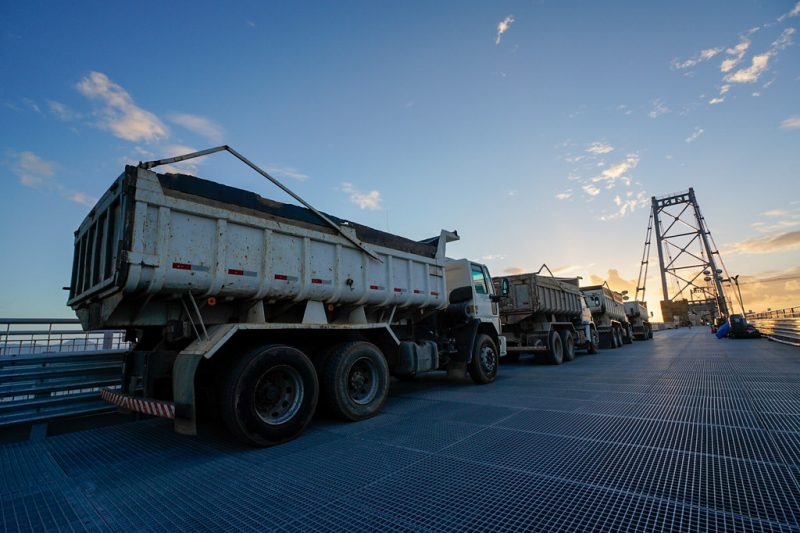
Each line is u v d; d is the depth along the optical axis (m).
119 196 3.90
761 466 3.12
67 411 5.18
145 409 4.32
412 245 7.18
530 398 6.49
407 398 6.86
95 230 4.64
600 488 2.82
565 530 2.27
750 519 2.31
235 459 3.85
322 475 3.32
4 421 4.66
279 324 4.66
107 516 2.71
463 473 3.21
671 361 11.97
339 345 5.45
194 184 4.23
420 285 7.21
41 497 3.05
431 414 5.49
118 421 5.75
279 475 3.36
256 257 4.65
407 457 3.67
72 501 2.97
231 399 4.04
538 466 3.30
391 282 6.48
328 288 5.38
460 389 7.79
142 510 2.78
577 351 18.11
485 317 8.92
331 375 5.18
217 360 4.37
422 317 7.83
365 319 6.14
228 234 4.42
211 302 4.40
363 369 5.68
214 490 3.09
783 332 19.08
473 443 4.03
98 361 5.61
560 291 14.34
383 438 4.38
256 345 4.63
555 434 4.24
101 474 3.54
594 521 2.35
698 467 3.15
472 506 2.61
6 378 4.81
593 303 20.06
